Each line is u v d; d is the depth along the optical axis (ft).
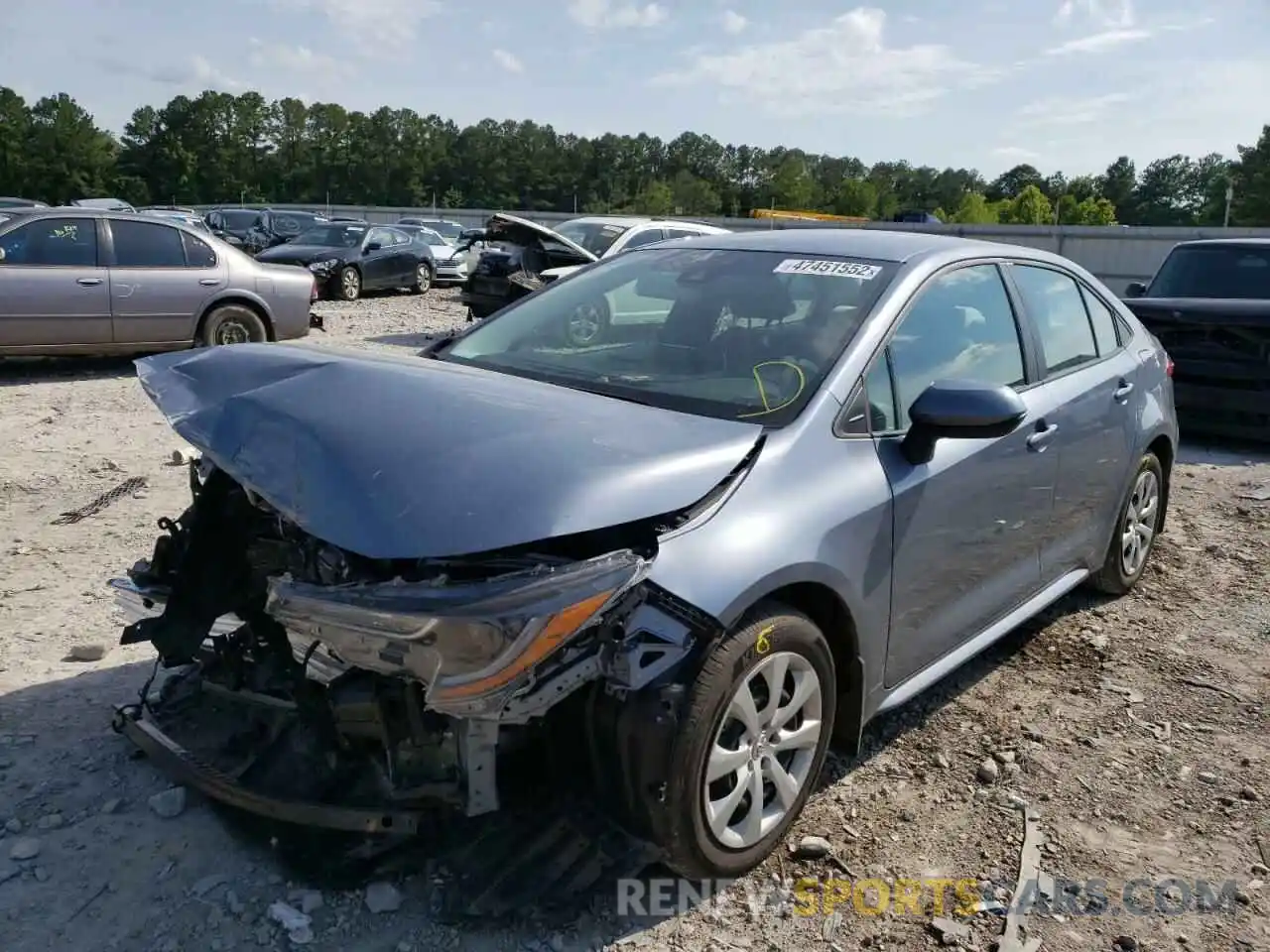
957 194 503.20
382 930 9.00
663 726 8.70
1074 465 14.28
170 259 36.65
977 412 10.49
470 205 394.32
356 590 8.25
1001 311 13.52
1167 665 14.76
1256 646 15.47
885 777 11.73
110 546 18.45
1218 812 11.24
